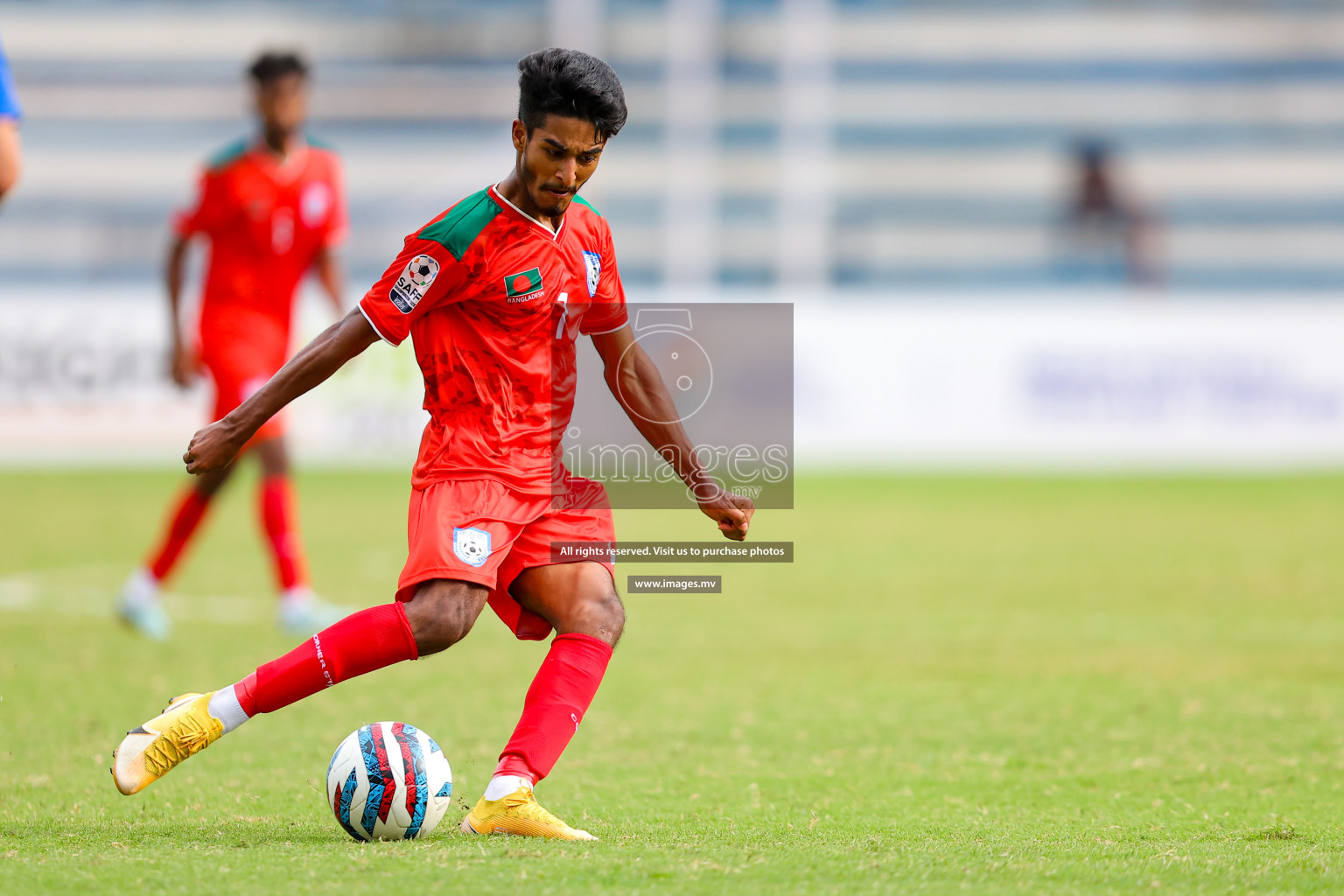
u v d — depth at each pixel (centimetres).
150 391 5350
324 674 1235
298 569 2639
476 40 7344
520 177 1263
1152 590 3206
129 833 1271
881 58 7475
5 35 7256
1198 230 7344
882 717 1975
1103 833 1330
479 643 2628
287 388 1253
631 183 7275
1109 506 4631
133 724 1861
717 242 7294
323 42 7375
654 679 2272
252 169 2650
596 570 1330
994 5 7412
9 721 1873
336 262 2805
